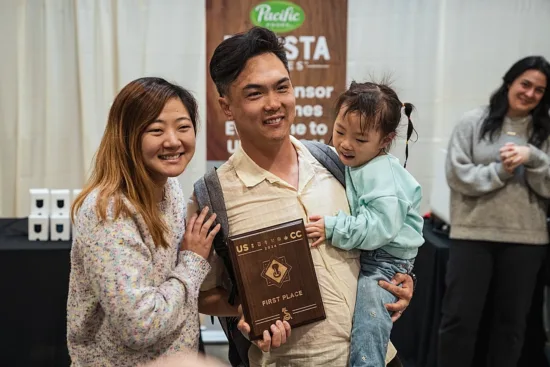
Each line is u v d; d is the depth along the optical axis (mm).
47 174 3926
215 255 1850
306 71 3990
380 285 1784
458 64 4047
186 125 1690
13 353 3283
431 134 4086
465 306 3250
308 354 1735
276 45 1685
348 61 4004
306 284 1687
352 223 1728
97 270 1592
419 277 3605
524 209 3150
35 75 3867
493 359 3336
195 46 3910
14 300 3256
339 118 1819
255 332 1641
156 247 1681
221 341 4012
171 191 1812
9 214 3959
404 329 3689
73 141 3941
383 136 1802
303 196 1783
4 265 3229
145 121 1637
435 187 3736
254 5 3898
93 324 1720
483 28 4020
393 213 1748
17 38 3795
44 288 3268
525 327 3320
